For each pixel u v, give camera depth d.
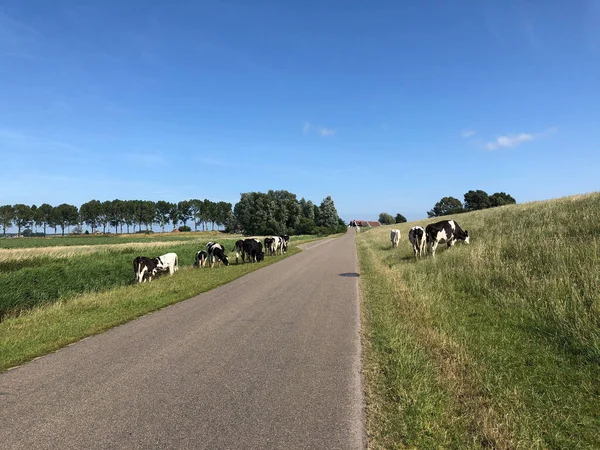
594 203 17.56
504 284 9.05
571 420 3.73
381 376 4.74
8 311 9.79
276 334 6.68
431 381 4.43
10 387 4.53
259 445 3.27
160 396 4.25
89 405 4.04
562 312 6.53
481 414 3.69
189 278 14.03
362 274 14.60
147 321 7.75
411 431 3.44
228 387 4.48
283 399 4.15
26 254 20.69
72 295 11.78
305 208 109.25
